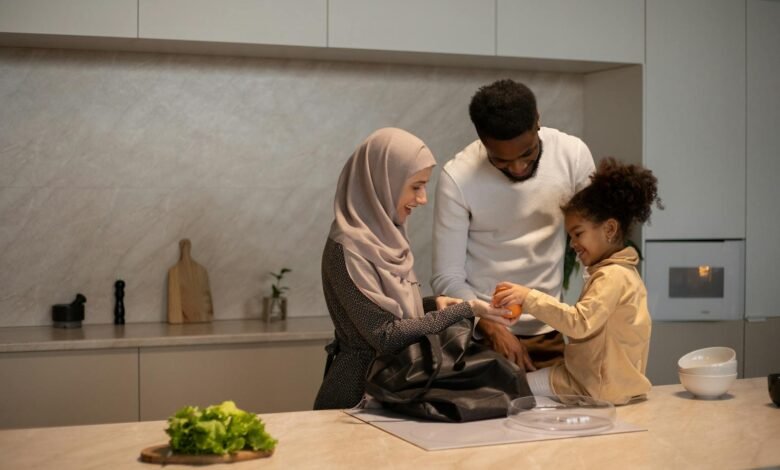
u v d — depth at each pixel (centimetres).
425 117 426
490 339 238
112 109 387
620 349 214
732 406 213
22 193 379
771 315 427
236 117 401
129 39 351
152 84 390
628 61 405
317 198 413
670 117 411
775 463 165
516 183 252
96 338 337
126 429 190
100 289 388
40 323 382
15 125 377
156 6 347
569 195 256
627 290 215
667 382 413
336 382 227
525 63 411
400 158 224
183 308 390
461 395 200
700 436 184
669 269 412
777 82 428
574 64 412
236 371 349
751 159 423
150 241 393
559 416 191
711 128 417
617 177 223
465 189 254
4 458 167
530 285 257
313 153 412
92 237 386
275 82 405
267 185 406
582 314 209
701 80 415
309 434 186
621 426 191
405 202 227
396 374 203
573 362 220
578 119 447
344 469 159
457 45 383
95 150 385
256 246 405
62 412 331
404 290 219
